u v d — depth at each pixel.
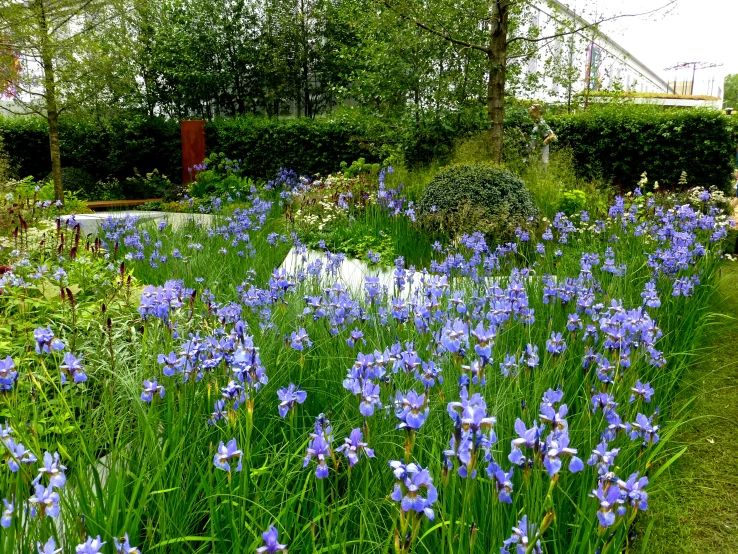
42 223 6.91
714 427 3.83
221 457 2.20
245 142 18.53
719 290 6.33
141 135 19.91
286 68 23.73
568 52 18.12
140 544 2.30
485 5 12.56
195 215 11.64
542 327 4.26
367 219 9.92
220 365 3.18
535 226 8.60
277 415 3.23
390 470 2.65
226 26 23.19
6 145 18.75
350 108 15.70
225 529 2.44
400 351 2.82
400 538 1.88
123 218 9.10
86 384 3.70
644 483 1.96
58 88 14.21
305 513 2.58
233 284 6.23
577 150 14.99
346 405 3.16
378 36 13.86
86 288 5.22
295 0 23.73
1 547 1.96
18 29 11.89
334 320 3.79
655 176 14.41
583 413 3.01
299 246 6.73
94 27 13.48
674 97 29.19
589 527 2.22
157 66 22.12
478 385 2.66
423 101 13.69
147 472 2.48
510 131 13.77
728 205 10.24
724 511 3.06
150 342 3.85
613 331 3.31
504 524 2.38
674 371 4.21
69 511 2.26
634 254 6.50
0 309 4.56
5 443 2.20
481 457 2.18
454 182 8.96
